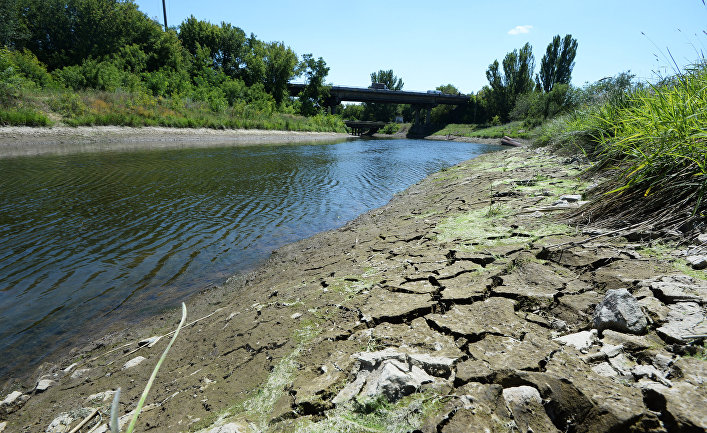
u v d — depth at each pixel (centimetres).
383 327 259
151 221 803
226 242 694
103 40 4212
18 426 264
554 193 563
